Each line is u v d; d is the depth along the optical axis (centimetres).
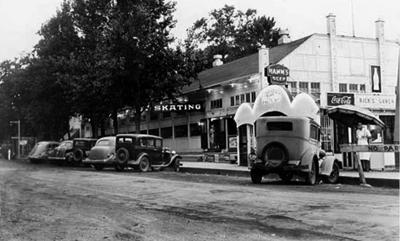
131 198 1314
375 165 2116
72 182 1861
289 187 1577
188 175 2278
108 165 2850
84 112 4275
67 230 862
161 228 870
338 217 938
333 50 3200
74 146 3403
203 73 4478
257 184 1716
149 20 3569
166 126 4469
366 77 3284
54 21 4541
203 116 3775
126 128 5484
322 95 3142
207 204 1163
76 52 4422
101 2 4200
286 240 757
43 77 4528
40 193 1462
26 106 5272
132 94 3728
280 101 2225
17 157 7138
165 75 3694
